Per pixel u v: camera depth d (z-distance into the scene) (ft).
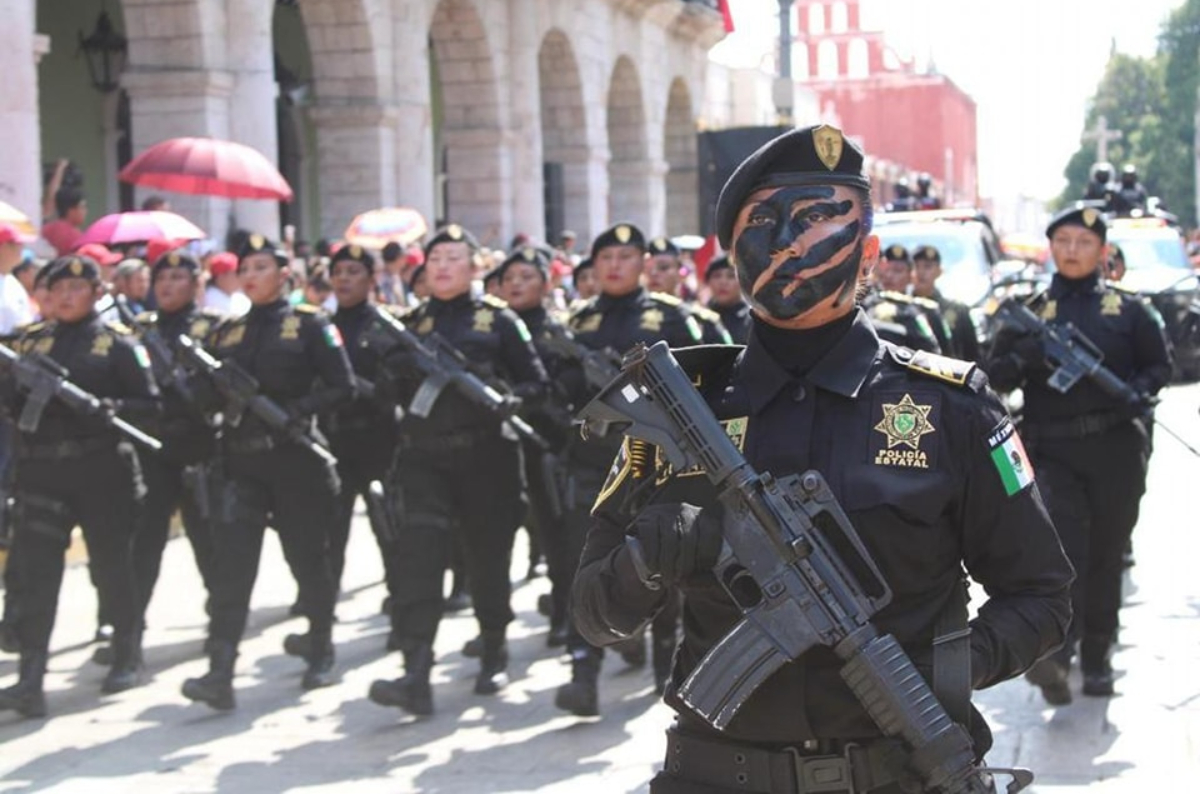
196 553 30.99
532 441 29.01
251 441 26.11
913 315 30.25
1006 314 24.00
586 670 24.09
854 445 10.01
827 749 9.96
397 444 30.19
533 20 87.97
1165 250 74.95
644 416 10.08
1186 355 72.59
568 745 23.06
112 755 23.17
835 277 10.05
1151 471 49.26
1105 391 23.52
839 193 10.12
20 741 24.03
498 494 25.44
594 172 99.66
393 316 26.48
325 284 40.63
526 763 22.20
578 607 10.36
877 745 9.89
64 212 46.68
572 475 25.71
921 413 10.00
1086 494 23.94
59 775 22.21
